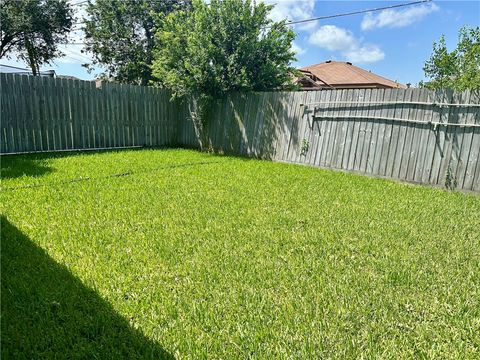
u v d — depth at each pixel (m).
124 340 1.83
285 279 2.49
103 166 6.29
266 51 8.49
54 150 8.04
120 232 3.27
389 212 4.11
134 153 8.04
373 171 6.35
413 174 5.86
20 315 2.00
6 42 17.39
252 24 8.27
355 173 6.58
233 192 4.78
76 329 1.90
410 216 3.99
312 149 7.19
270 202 4.35
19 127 7.47
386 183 5.78
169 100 9.82
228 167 6.64
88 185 4.90
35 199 4.16
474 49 6.07
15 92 7.33
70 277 2.42
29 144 7.66
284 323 2.00
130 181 5.23
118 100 8.91
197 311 2.08
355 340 1.88
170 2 14.11
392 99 6.02
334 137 6.84
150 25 14.30
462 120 5.30
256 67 8.54
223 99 8.70
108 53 14.98
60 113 8.02
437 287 2.44
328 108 6.89
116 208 3.95
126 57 14.63
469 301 2.28
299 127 7.37
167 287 2.35
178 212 3.87
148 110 9.49
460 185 5.37
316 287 2.39
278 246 3.06
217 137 8.95
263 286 2.39
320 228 3.51
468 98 5.22
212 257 2.81
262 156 8.07
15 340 1.80
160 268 2.61
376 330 1.96
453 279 2.56
